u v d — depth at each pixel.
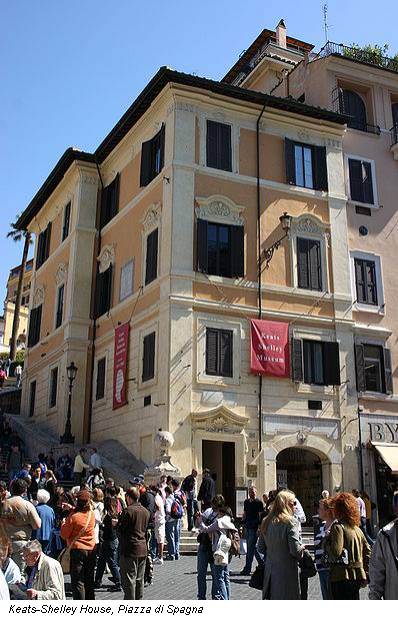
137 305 25.91
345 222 27.55
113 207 30.55
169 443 21.36
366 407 25.67
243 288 24.61
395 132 30.17
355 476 24.55
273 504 7.89
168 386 22.30
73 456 25.56
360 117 30.20
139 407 24.20
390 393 26.30
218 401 22.97
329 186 27.66
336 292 26.33
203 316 23.64
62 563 9.88
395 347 27.14
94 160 32.22
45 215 38.00
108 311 28.59
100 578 12.25
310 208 26.97
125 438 24.92
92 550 10.03
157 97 26.48
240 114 26.83
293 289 25.48
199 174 25.12
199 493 20.06
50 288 34.75
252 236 25.47
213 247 24.78
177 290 23.38
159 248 24.84
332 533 7.30
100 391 28.38
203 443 23.81
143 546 9.92
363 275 27.44
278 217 26.22
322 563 8.10
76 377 29.30
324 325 25.75
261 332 24.22
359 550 7.26
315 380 25.06
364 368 26.11
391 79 30.86
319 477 24.67
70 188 33.62
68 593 11.60
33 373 35.53
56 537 12.58
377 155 29.47
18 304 54.56
